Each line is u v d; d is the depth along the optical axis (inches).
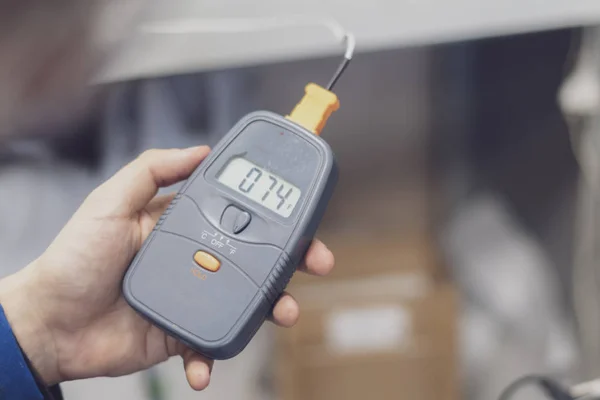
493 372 35.8
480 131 38.5
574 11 23.0
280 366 32.0
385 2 22.5
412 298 31.6
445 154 38.9
